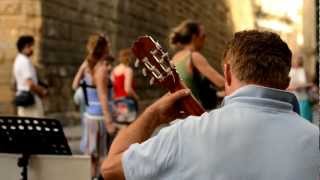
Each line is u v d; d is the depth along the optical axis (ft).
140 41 6.94
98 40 20.59
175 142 5.85
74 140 32.63
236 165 5.68
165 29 64.49
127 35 54.49
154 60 6.90
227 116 5.89
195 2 72.38
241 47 6.02
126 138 6.27
